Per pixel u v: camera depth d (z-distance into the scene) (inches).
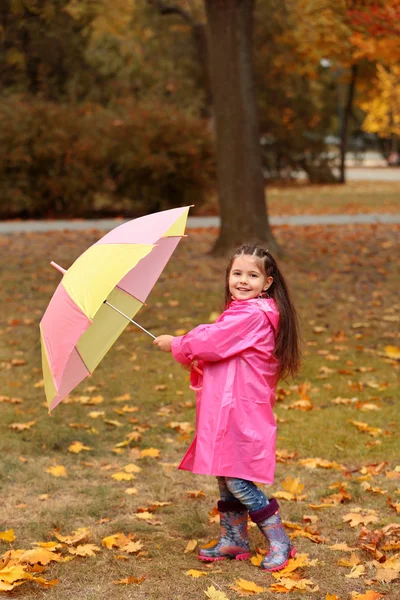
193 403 235.6
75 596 123.8
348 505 161.8
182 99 1032.8
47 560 134.1
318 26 503.5
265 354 131.6
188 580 129.6
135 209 768.3
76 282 122.3
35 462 190.2
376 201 944.9
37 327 336.5
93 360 130.6
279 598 122.7
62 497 169.0
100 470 185.3
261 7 1189.7
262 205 465.4
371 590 122.4
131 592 125.3
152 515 158.2
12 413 227.1
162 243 139.8
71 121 735.1
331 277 419.5
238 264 136.1
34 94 875.4
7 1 724.0
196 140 733.3
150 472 183.9
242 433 128.6
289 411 226.1
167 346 132.8
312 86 1301.7
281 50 1198.9
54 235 581.0
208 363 132.6
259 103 1255.5
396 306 358.3
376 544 139.7
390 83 1470.2
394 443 198.1
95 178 729.6
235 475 128.6
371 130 1774.1
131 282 136.9
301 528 150.3
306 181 1378.0
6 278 426.3
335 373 262.8
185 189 747.4
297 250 491.8
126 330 325.4
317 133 1344.7
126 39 946.7
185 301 371.9
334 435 204.8
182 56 1189.7
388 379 255.4
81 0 636.7
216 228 618.2
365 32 433.7
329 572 131.8
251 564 135.9
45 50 858.8
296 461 188.7
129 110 769.6
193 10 904.3
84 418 224.2
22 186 726.5
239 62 446.0
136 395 245.8
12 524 153.9
